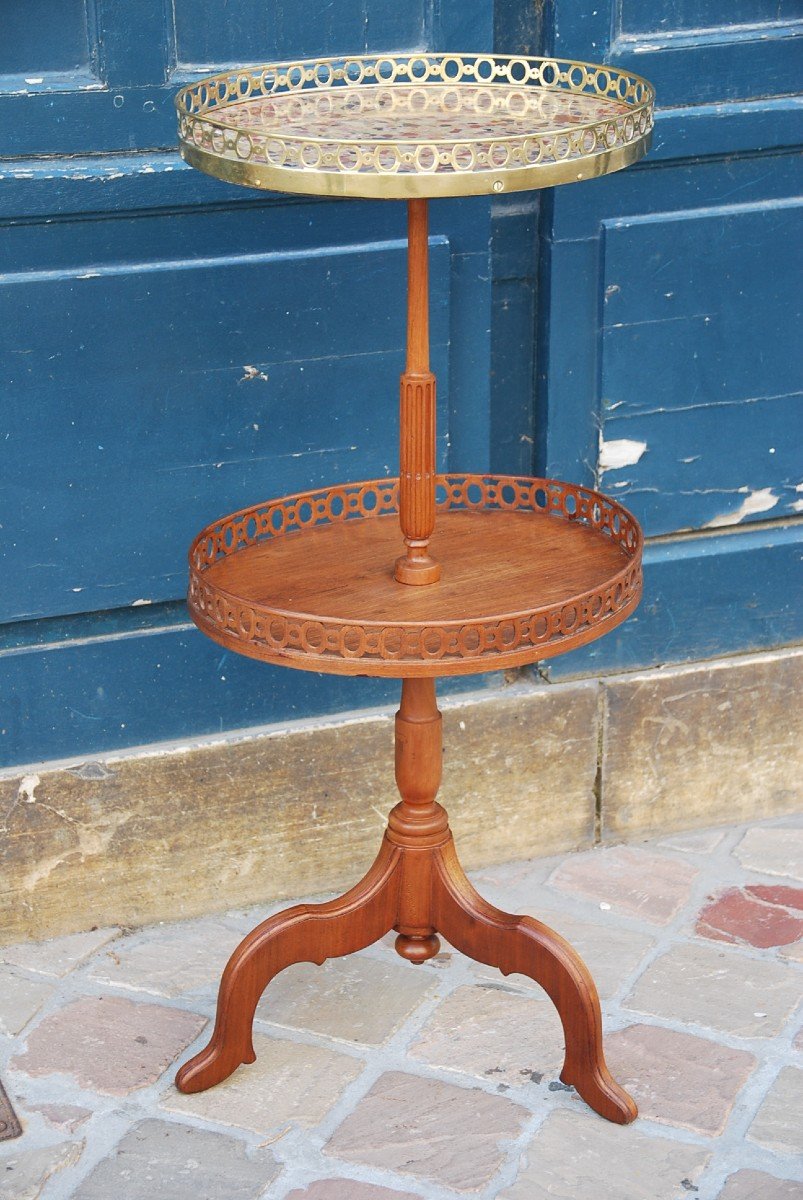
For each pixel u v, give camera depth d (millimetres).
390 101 2256
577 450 2975
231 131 1944
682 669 3141
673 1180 2330
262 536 2717
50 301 2529
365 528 2482
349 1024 2684
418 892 2457
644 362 2920
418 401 2148
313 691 2934
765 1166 2357
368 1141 2416
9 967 2838
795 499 3137
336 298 2686
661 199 2840
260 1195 2309
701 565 3102
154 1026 2684
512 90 2312
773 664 3199
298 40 2561
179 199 2539
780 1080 2539
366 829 3039
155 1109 2488
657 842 3238
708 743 3213
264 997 2752
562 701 3061
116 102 2486
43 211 2482
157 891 2949
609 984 2777
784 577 3178
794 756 3295
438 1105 2492
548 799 3137
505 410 2973
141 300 2578
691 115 2771
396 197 1786
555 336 2875
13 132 2453
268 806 2951
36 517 2648
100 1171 2357
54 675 2762
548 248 2820
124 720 2836
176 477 2707
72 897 2902
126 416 2639
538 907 3008
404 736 2369
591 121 2084
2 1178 2338
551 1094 2516
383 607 2156
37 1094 2520
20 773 2781
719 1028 2664
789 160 2893
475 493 2936
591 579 2234
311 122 2115
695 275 2887
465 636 2021
